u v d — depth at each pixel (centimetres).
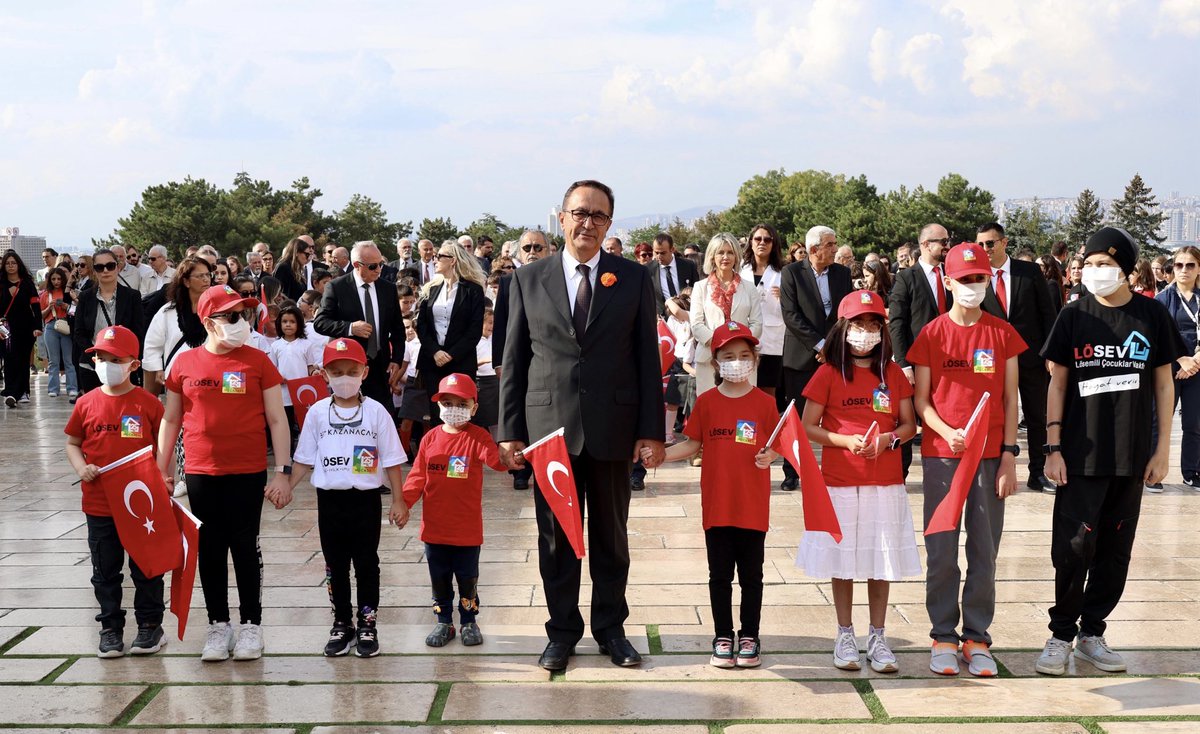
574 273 479
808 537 467
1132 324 455
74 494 839
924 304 738
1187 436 847
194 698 431
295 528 721
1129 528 462
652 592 566
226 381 480
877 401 464
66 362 1445
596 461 470
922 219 7588
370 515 482
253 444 486
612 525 475
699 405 476
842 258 1248
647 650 485
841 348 467
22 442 1091
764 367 845
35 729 402
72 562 638
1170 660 470
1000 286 781
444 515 492
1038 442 804
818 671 459
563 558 471
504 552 655
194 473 479
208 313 479
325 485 474
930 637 490
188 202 5584
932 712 414
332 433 482
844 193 8538
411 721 408
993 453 462
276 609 546
